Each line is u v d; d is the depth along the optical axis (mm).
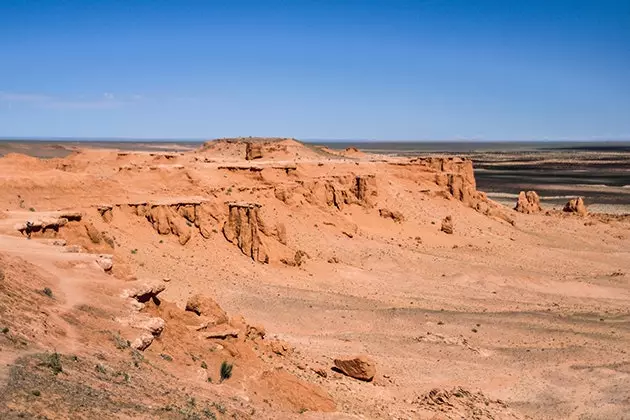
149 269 52938
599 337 49125
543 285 70438
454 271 74375
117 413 17672
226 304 50719
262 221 67625
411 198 105938
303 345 43406
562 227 109750
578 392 38938
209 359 29703
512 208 127750
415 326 50719
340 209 90750
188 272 55875
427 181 115125
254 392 27781
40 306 24953
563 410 36656
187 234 62062
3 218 41531
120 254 52969
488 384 40094
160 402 20234
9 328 21172
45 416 15742
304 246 74750
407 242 87188
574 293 68000
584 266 84438
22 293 25125
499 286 69125
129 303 30000
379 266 73812
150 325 28000
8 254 30234
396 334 48812
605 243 100250
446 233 94562
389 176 111812
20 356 19266
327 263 71062
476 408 34969
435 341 47156
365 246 80312
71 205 56594
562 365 43281
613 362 43750
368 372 37125
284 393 29016
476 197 117188
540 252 90750
